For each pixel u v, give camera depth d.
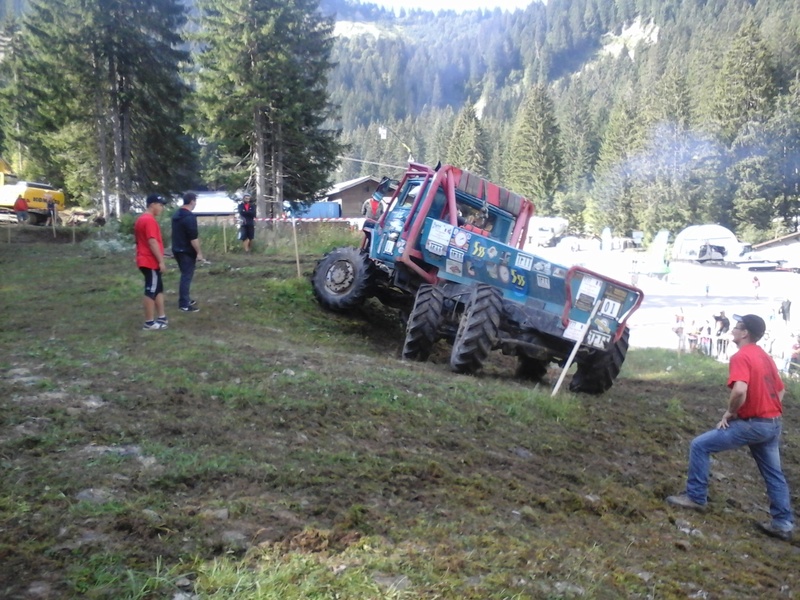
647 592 4.32
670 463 7.32
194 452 5.05
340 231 23.84
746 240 56.41
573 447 7.04
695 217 58.25
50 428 5.25
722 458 8.28
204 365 7.37
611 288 9.12
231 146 36.41
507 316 9.54
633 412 9.02
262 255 19.30
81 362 7.19
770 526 6.27
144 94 34.19
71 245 21.02
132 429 5.35
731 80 58.88
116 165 33.75
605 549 4.88
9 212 31.88
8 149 56.03
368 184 70.19
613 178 67.25
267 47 35.56
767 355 6.32
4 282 13.14
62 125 34.50
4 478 4.34
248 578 3.43
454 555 4.07
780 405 6.30
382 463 5.37
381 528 4.27
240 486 4.60
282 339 10.14
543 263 9.21
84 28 32.56
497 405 7.62
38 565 3.39
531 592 3.85
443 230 9.98
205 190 56.44
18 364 7.01
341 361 8.45
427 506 4.80
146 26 33.91
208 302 11.70
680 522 5.93
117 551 3.57
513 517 4.98
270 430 5.75
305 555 3.74
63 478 4.40
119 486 4.38
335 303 12.22
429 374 8.44
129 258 17.44
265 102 34.78
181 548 3.67
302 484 4.73
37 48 34.66
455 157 92.81
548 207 77.56
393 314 13.16
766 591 4.89
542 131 77.62
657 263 35.84
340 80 192.62
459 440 6.33
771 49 62.19
